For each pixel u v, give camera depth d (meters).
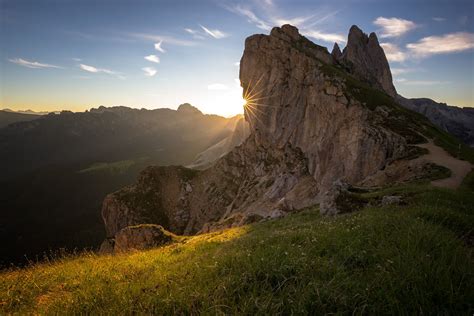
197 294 6.15
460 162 41.56
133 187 158.00
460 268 5.99
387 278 5.70
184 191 152.50
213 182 148.12
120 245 46.72
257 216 50.06
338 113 90.69
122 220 146.88
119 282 8.98
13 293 9.25
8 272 12.38
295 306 5.12
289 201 83.75
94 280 9.76
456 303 5.00
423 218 10.73
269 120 124.12
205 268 8.10
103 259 14.68
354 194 23.52
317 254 7.95
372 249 7.58
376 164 67.69
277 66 122.88
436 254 6.89
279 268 6.74
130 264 12.34
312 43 133.00
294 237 10.59
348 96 90.31
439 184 29.58
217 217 135.75
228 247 12.34
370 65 157.25
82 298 7.37
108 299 7.00
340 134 85.69
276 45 125.56
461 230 10.22
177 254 14.58
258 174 126.19
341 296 5.30
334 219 16.33
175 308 5.94
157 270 9.88
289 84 119.00
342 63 134.62
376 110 82.19
